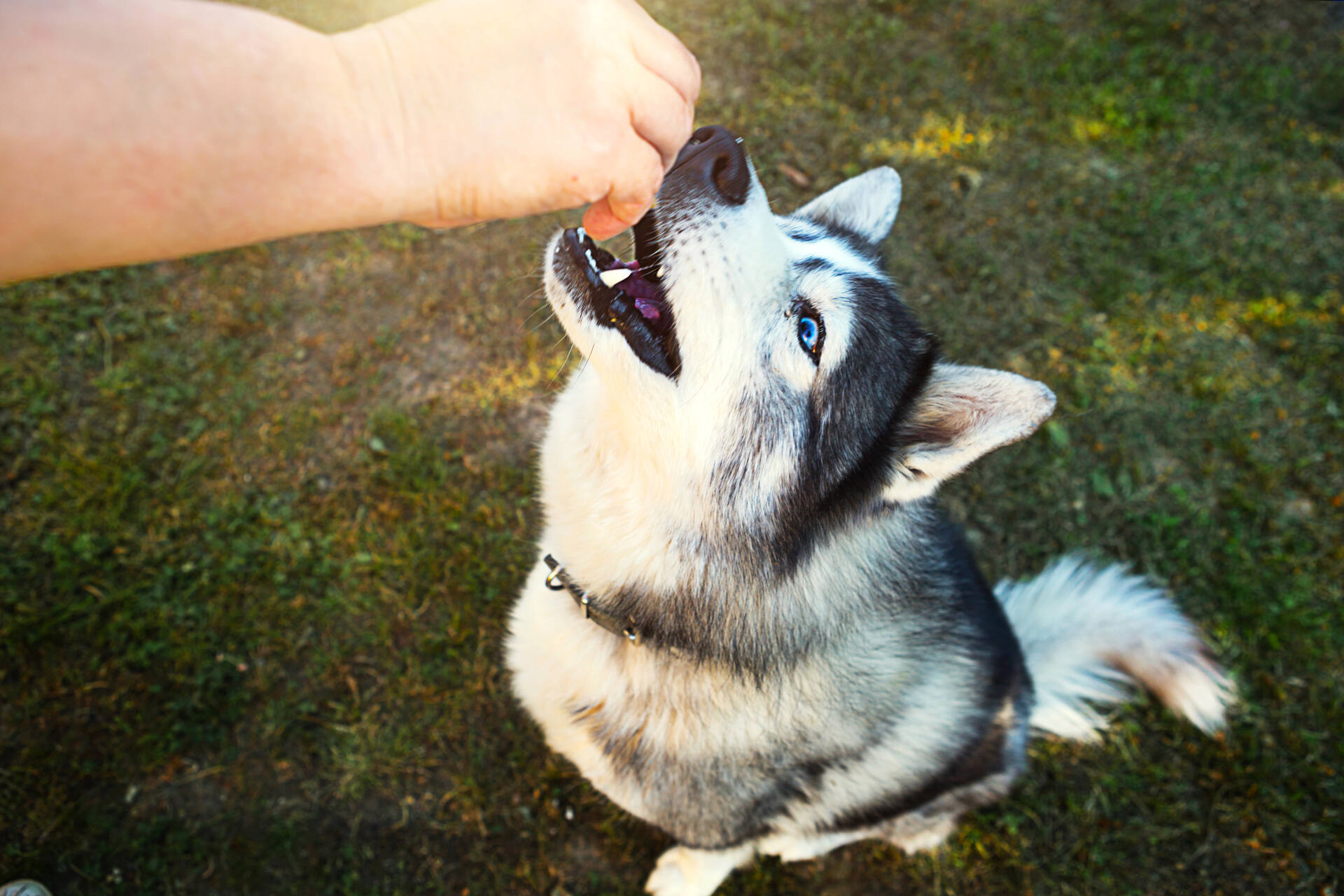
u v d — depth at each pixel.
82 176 0.27
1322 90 1.45
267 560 0.87
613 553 0.58
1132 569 0.99
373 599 0.88
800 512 0.56
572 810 0.82
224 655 0.83
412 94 0.32
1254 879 0.84
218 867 0.75
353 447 0.94
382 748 0.82
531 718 0.82
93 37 0.27
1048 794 0.87
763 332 0.53
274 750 0.80
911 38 1.40
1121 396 1.10
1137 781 0.87
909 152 1.27
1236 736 0.89
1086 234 1.24
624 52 0.34
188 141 0.28
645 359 0.54
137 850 0.75
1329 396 1.12
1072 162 1.31
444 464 0.95
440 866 0.79
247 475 0.91
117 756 0.78
